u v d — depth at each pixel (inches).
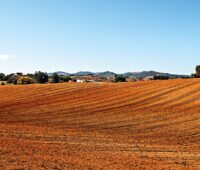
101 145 1018.7
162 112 1857.8
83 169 679.1
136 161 796.6
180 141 1182.9
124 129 1438.2
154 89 2591.0
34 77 4820.4
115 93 2598.4
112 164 745.0
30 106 2236.7
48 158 761.6
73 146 965.8
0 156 748.6
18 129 1247.5
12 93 2876.5
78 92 2738.7
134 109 2001.7
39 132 1203.9
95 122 1628.9
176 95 2315.5
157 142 1156.5
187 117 1679.4
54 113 1945.1
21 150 832.9
